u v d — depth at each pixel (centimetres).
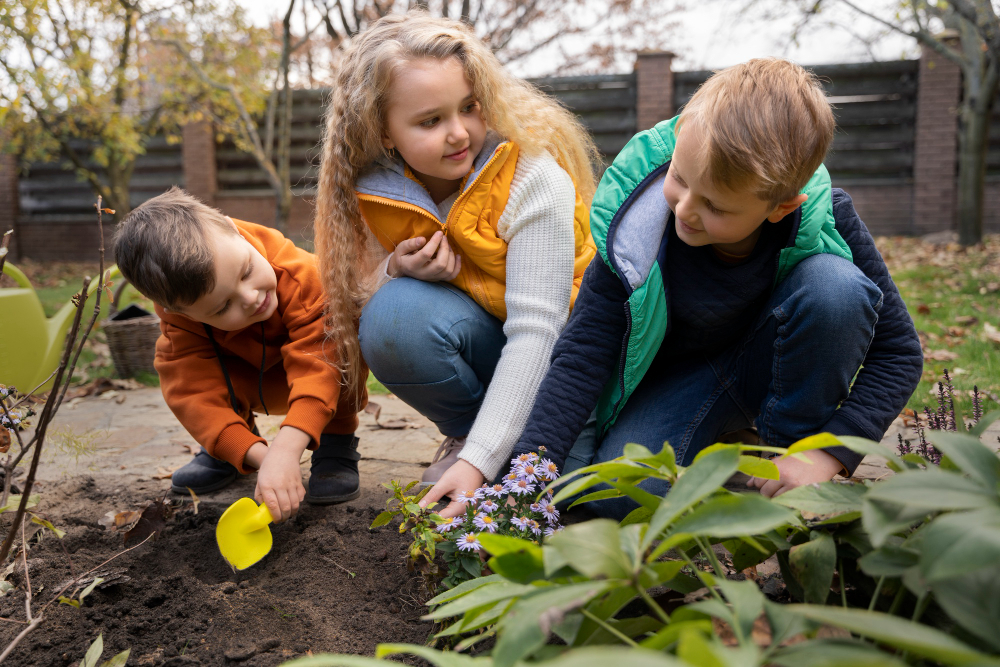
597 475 94
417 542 120
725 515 79
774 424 141
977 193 696
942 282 510
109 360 378
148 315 343
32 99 715
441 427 180
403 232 164
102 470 209
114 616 123
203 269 142
